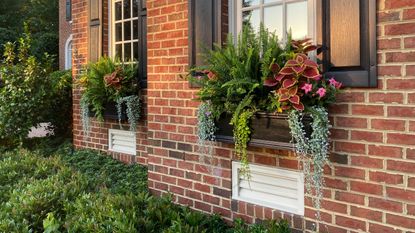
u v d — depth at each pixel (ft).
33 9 79.77
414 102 7.99
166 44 13.05
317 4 9.33
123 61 18.38
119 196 11.12
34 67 22.56
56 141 23.38
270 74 9.45
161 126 13.29
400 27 8.14
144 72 16.89
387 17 8.31
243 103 9.50
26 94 22.34
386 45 8.34
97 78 17.58
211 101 10.59
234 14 11.84
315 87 8.84
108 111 17.74
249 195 11.17
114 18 19.38
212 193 11.87
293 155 10.04
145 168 16.65
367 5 8.56
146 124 17.01
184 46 12.48
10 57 23.17
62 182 12.10
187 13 12.35
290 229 10.11
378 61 8.45
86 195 11.03
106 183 14.17
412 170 8.07
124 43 18.95
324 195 9.42
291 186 10.26
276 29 11.14
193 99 11.10
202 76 11.59
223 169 11.57
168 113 13.05
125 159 18.01
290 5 10.80
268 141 9.66
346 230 9.09
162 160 13.29
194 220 10.62
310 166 9.57
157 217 10.27
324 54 9.25
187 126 12.46
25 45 23.84
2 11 78.18
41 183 12.01
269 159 10.55
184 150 12.59
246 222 11.07
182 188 12.68
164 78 13.14
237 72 9.85
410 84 8.04
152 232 9.61
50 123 24.48
